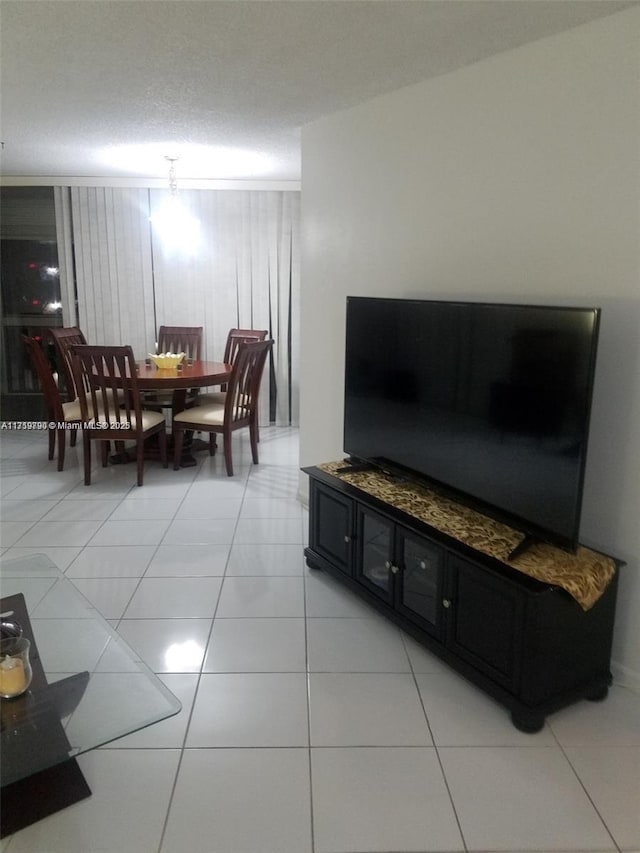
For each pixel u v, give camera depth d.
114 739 1.85
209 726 2.14
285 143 4.20
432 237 2.88
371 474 3.08
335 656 2.54
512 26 2.18
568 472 2.07
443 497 2.77
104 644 2.34
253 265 5.96
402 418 2.82
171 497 4.31
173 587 3.07
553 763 1.99
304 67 2.67
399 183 3.04
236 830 1.75
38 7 2.11
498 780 1.92
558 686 2.13
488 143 2.54
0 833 1.74
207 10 2.11
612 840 1.73
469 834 1.74
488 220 2.59
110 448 5.30
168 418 6.27
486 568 2.14
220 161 4.84
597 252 2.20
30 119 3.60
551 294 2.37
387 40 2.35
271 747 2.05
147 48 2.47
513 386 2.24
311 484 3.12
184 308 6.01
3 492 4.38
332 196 3.53
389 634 2.69
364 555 2.82
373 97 3.11
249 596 2.99
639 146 2.03
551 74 2.27
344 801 1.85
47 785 1.88
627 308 2.13
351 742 2.08
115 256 5.88
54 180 5.70
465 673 2.30
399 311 2.75
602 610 2.19
